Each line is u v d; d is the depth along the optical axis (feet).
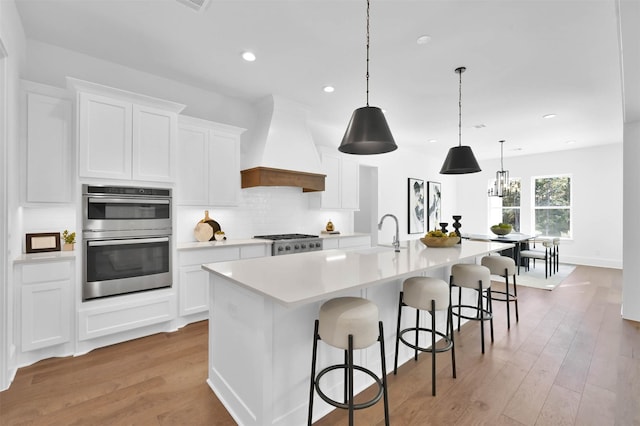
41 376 7.34
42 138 8.29
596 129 17.53
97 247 8.70
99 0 7.22
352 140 6.32
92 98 8.57
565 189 23.41
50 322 8.07
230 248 11.53
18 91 7.91
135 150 9.32
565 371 7.65
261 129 13.39
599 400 6.48
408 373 7.61
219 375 6.66
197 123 11.26
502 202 26.53
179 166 10.81
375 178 20.56
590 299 13.94
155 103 9.68
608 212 21.48
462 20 7.79
